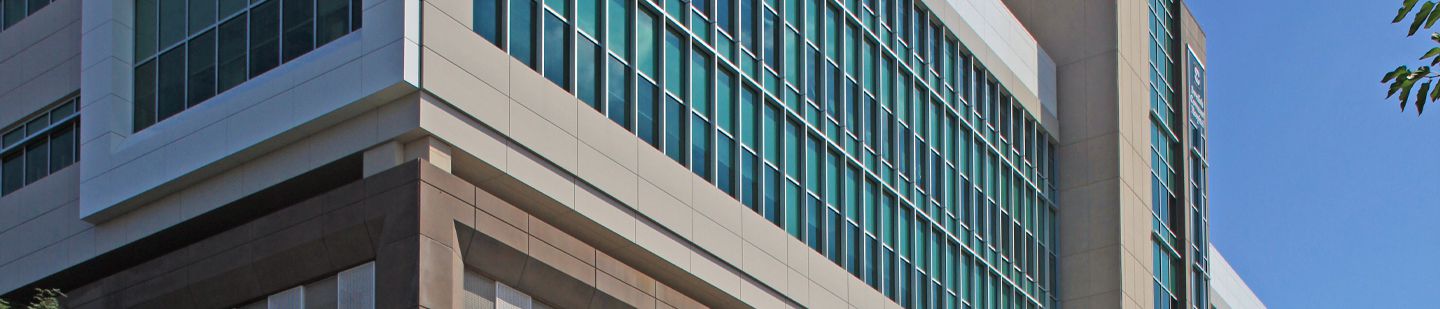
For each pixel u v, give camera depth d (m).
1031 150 64.50
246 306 40.50
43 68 45.66
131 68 43.41
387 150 38.53
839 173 51.66
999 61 62.34
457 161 39.22
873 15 55.28
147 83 43.00
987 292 58.56
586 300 41.78
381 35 38.53
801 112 50.34
